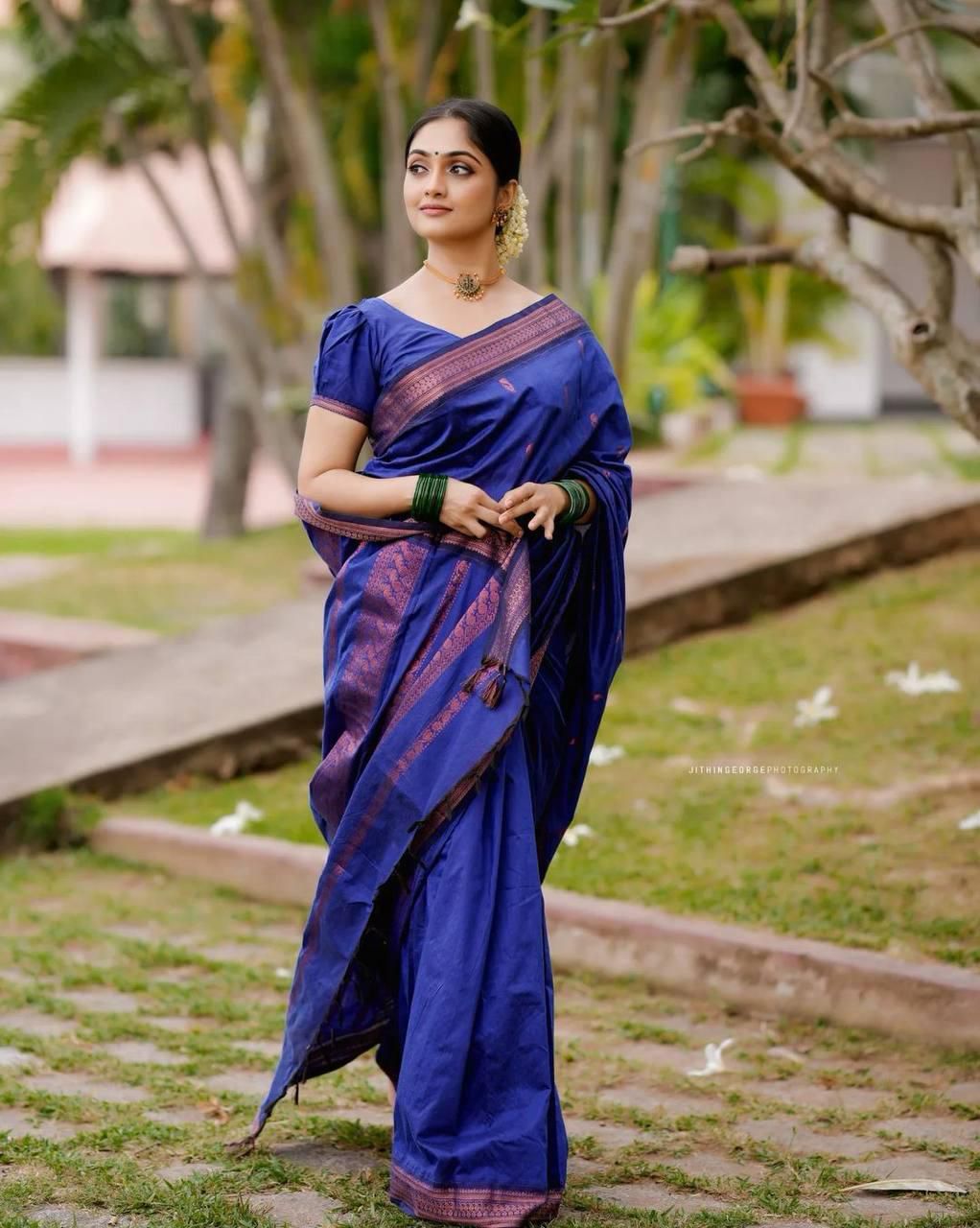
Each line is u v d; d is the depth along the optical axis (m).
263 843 8.20
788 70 7.60
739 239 29.67
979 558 11.58
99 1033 5.99
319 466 4.61
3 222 15.15
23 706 10.47
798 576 11.14
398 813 4.39
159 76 15.45
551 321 4.63
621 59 16.25
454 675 4.45
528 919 4.31
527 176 14.81
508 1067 4.21
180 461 38.94
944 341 6.58
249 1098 5.31
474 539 4.50
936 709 9.02
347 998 4.76
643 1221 4.14
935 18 6.11
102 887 8.29
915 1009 5.88
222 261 34.09
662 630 10.63
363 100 20.05
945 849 7.29
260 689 10.27
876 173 27.33
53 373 40.75
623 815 8.06
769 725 9.07
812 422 27.78
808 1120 5.14
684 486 14.80
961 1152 4.77
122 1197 4.30
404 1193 4.20
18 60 25.73
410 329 4.55
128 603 14.80
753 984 6.30
